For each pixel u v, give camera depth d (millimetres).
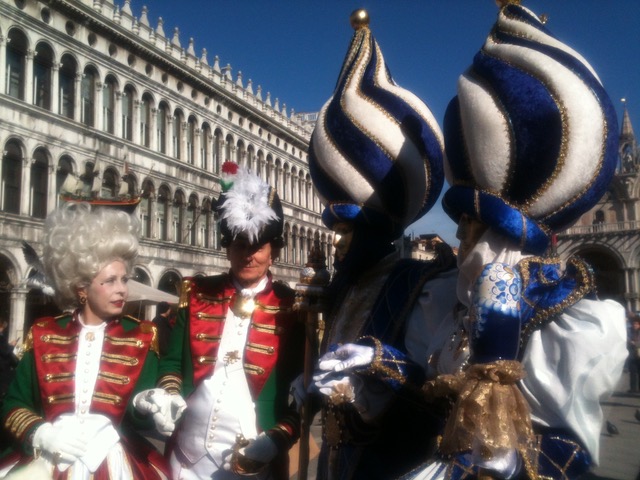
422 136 2227
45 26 19969
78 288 2346
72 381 2316
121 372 2371
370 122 2174
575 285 1501
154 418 2203
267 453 2330
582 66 1559
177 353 2658
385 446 1965
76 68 21219
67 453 2041
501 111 1551
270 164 33281
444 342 1789
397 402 1856
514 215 1556
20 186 18891
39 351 2350
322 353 2336
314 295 2404
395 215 2258
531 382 1466
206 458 2521
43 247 2350
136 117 23938
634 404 9094
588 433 1422
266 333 2629
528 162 1535
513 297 1463
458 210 1690
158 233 24703
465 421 1374
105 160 21891
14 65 19109
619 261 41281
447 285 1993
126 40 23297
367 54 2332
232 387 2561
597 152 1510
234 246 2645
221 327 2658
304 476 2314
